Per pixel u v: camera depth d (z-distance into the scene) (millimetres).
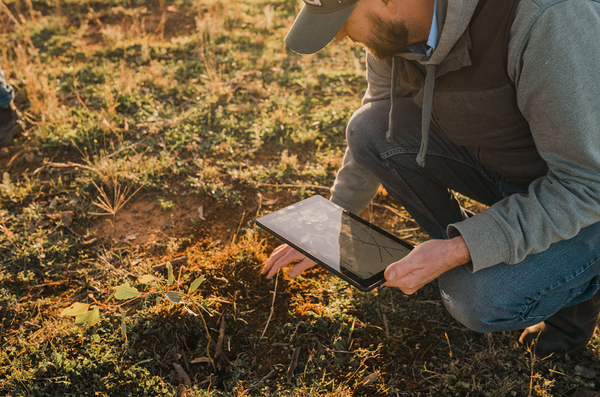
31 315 2246
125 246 2682
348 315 2287
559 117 1457
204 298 2336
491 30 1536
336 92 4238
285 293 2406
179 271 2412
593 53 1391
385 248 2037
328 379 2002
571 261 1717
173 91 4156
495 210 1626
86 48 4941
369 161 2281
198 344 2148
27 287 2385
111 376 1922
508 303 1747
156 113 3816
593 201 1487
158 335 2150
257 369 2062
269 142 3625
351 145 2318
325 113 3883
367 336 2205
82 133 3549
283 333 2209
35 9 5902
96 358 1985
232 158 3426
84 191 3080
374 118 2234
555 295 1789
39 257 2523
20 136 3623
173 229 2818
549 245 1611
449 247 1636
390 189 2379
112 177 3117
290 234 2076
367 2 1618
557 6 1397
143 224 2855
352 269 1865
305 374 2012
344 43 5152
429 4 1591
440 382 1986
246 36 5145
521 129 1732
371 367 2072
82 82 4289
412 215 2477
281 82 4367
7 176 3014
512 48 1499
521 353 2137
